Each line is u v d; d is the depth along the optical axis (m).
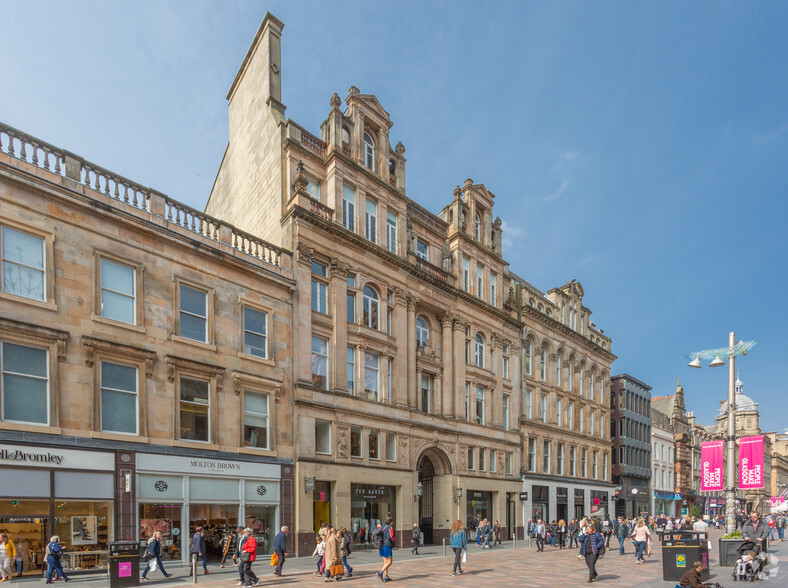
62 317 18.27
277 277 25.69
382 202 32.47
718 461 22.33
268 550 23.61
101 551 18.09
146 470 19.58
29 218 17.94
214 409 22.31
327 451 26.97
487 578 18.59
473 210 40.41
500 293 41.75
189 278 22.34
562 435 47.16
